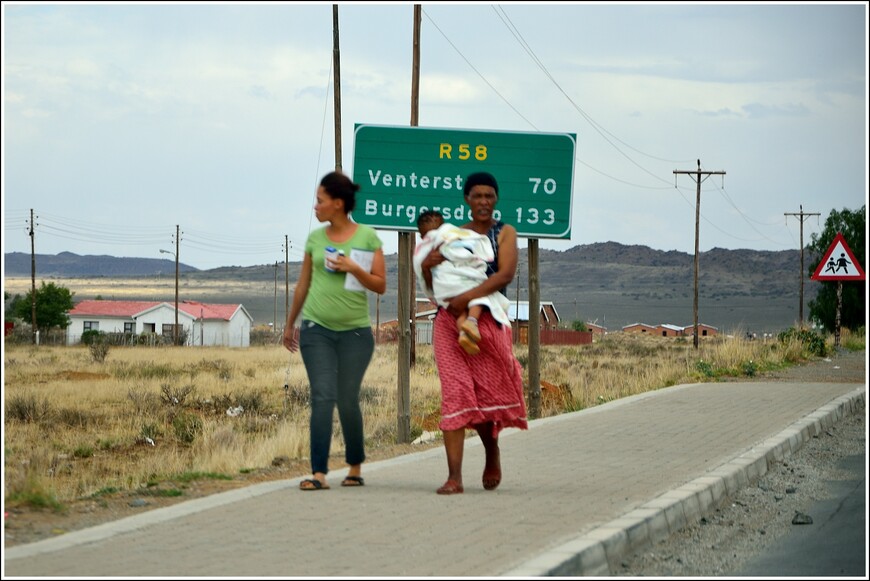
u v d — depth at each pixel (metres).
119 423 28.16
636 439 15.64
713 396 21.88
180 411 30.73
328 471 12.73
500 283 11.15
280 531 9.20
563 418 18.38
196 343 140.12
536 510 10.15
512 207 19.19
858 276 32.50
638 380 28.12
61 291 130.00
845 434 17.69
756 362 31.81
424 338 128.25
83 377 48.53
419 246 11.34
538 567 7.91
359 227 11.40
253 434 22.12
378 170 18.00
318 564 8.13
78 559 8.22
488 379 11.23
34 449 21.89
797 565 9.25
